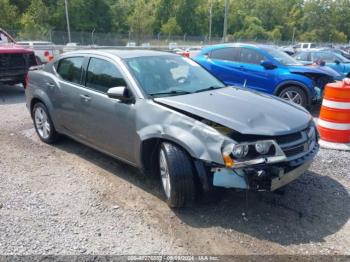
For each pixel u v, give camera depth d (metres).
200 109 3.82
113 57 4.77
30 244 3.37
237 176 3.44
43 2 68.00
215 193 4.27
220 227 3.65
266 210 3.96
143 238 3.48
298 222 3.74
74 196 4.30
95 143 4.99
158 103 4.08
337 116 5.92
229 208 3.99
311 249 3.32
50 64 5.95
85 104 4.93
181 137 3.67
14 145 6.08
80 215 3.88
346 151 5.72
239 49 9.41
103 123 4.67
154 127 3.94
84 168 5.11
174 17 85.44
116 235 3.53
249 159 3.44
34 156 5.58
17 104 9.41
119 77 4.55
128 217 3.84
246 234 3.54
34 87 6.09
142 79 4.43
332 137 6.02
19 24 56.94
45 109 5.92
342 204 4.11
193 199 3.84
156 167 4.31
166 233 3.56
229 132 3.53
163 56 5.07
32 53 10.73
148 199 4.22
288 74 8.56
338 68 13.41
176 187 3.71
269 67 8.80
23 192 4.38
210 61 9.69
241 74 9.18
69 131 5.49
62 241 3.42
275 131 3.54
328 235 3.53
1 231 3.56
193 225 3.69
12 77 10.27
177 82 4.63
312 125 4.12
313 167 5.10
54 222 3.73
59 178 4.79
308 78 8.44
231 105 3.99
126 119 4.29
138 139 4.13
